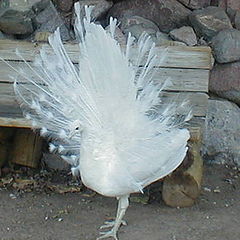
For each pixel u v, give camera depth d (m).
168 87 6.30
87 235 5.51
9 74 6.38
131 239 5.42
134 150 5.00
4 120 6.09
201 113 6.33
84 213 5.95
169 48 6.28
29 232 5.57
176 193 6.01
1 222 5.74
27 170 6.85
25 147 6.84
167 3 7.64
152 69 5.92
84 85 4.92
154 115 5.52
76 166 5.82
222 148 7.16
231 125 7.21
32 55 6.38
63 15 7.61
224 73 7.36
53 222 5.77
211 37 7.45
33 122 5.98
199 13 7.49
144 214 5.89
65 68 5.17
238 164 7.12
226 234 5.56
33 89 6.30
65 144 5.75
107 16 7.73
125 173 4.95
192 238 5.46
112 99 4.89
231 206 6.16
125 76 4.87
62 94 5.17
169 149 5.20
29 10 7.10
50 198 6.29
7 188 6.47
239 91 7.32
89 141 4.98
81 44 4.88
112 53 4.77
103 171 4.94
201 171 6.18
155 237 5.46
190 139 6.04
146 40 5.71
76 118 5.11
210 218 5.86
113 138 4.95
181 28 7.34
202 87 6.31
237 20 7.60
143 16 7.71
